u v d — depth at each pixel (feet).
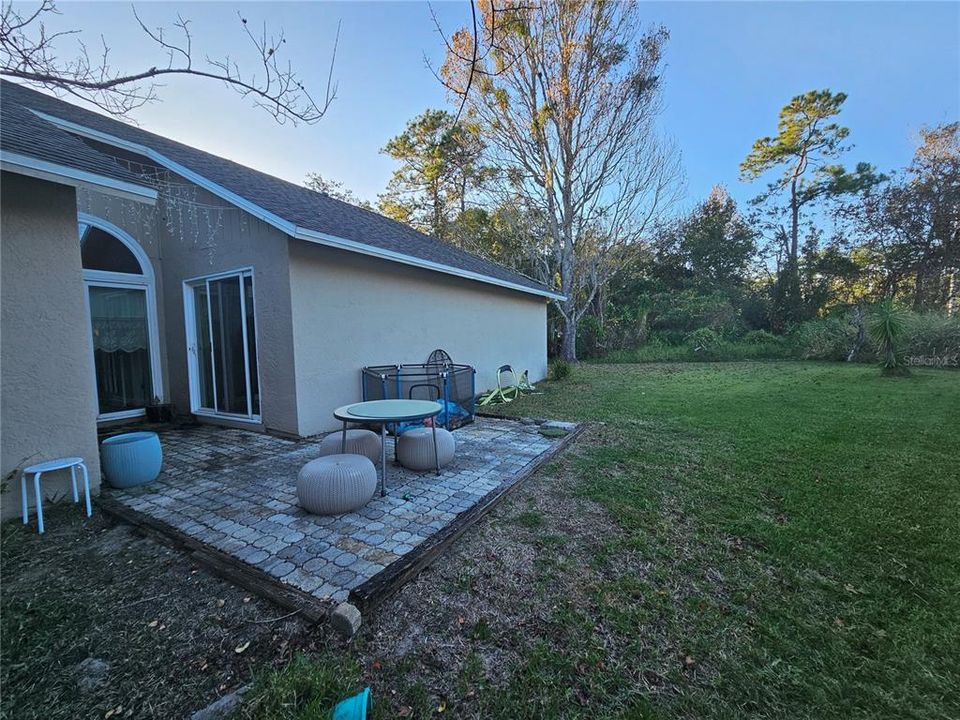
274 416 18.67
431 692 5.79
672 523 10.53
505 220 53.21
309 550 9.03
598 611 7.38
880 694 5.74
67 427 11.57
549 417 22.54
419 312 25.11
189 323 21.40
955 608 7.41
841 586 8.03
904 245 60.18
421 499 11.69
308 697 5.67
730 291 68.28
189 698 5.71
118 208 20.47
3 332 10.59
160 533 9.86
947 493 12.09
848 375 35.88
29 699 5.69
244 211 18.57
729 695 5.74
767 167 73.51
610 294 64.44
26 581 8.21
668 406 24.81
